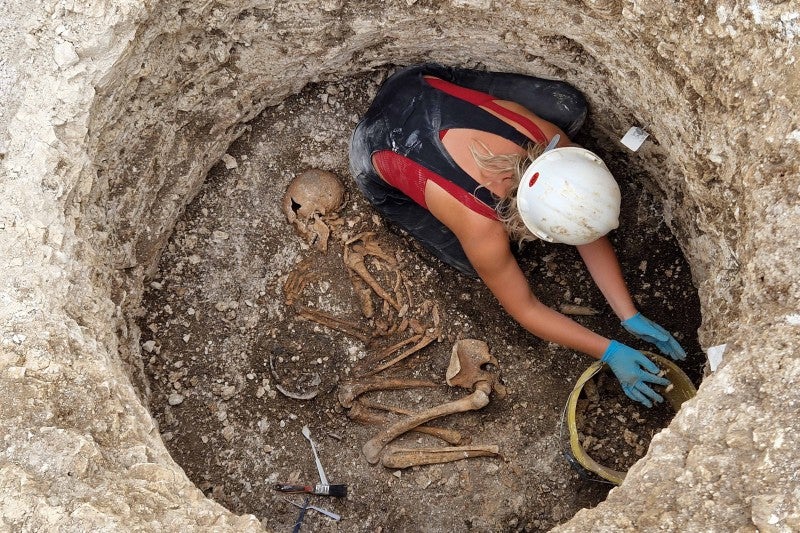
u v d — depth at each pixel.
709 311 2.54
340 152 3.20
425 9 2.65
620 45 2.45
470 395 3.02
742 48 2.11
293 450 3.02
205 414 3.00
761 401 1.85
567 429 2.98
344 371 3.10
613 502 1.87
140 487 1.91
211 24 2.59
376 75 3.14
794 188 2.01
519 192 2.45
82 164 2.32
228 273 3.11
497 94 2.91
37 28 2.28
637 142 2.76
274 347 3.10
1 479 1.86
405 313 3.15
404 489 2.99
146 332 2.99
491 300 3.16
